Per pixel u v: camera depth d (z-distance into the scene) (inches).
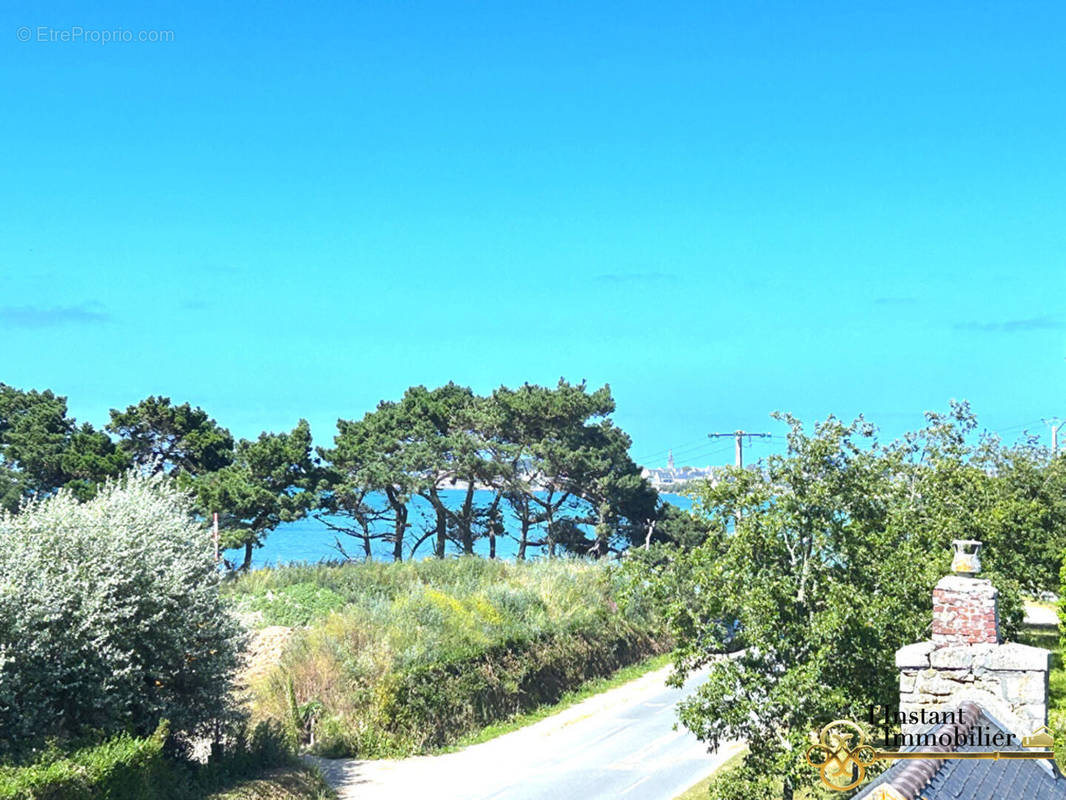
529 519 2979.8
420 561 2273.6
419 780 1208.2
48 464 2484.0
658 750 1362.0
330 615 1600.6
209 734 1023.0
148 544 958.4
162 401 2635.3
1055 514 1646.2
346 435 2952.8
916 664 539.2
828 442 834.8
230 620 1015.0
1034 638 1690.5
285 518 2490.2
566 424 2913.4
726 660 817.5
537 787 1171.3
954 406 1197.1
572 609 1969.7
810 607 823.7
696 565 847.7
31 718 832.3
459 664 1536.7
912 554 854.5
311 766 1147.9
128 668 888.3
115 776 832.9
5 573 863.1
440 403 3002.0
